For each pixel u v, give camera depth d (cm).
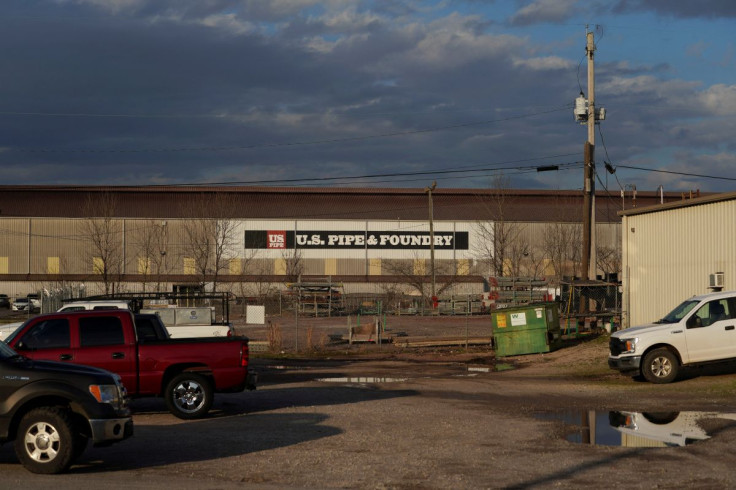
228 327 2403
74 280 7906
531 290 6462
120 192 8319
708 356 1986
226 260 7994
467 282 8231
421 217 8488
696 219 2722
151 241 8031
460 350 3378
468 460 1055
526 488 895
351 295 7462
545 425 1360
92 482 933
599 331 3275
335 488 901
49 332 1470
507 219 8256
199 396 1532
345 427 1353
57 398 1026
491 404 1677
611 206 8612
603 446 1153
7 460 1088
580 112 3406
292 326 4978
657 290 2942
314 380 2305
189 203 8231
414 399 1784
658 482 920
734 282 2528
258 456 1089
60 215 8119
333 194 8631
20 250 8088
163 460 1068
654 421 1400
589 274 3391
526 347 2952
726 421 1380
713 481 921
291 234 8331
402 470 993
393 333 4225
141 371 1500
